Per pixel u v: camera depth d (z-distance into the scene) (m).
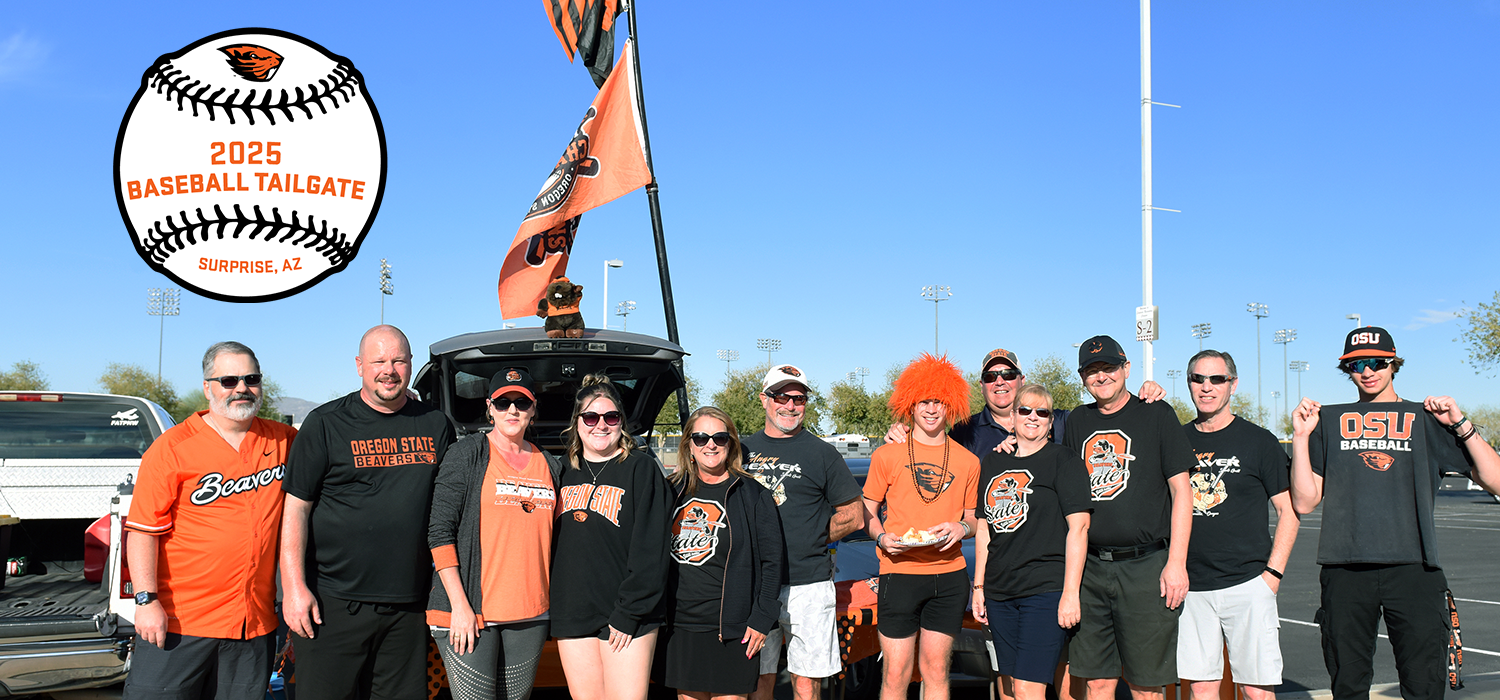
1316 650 8.31
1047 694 6.23
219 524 4.02
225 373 4.00
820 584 4.64
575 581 4.20
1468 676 6.59
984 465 4.84
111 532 4.61
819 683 4.69
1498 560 15.51
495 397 4.16
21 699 5.16
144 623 3.86
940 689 4.71
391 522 4.05
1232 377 4.73
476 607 4.08
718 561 4.33
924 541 4.50
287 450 4.26
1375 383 4.60
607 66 9.71
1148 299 14.31
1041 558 4.60
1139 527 4.55
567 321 6.53
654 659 4.52
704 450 4.33
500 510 4.10
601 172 9.48
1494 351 33.19
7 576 5.88
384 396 4.09
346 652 4.06
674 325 9.39
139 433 6.66
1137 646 4.56
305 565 4.11
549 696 6.16
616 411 4.30
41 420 6.51
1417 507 4.43
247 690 4.14
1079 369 4.78
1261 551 4.60
